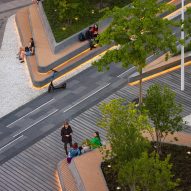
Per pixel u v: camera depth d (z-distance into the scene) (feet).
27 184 226.79
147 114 215.51
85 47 317.01
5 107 280.10
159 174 171.01
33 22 359.46
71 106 274.57
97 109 269.85
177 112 227.61
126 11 241.35
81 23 336.08
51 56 312.50
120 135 189.26
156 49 265.95
